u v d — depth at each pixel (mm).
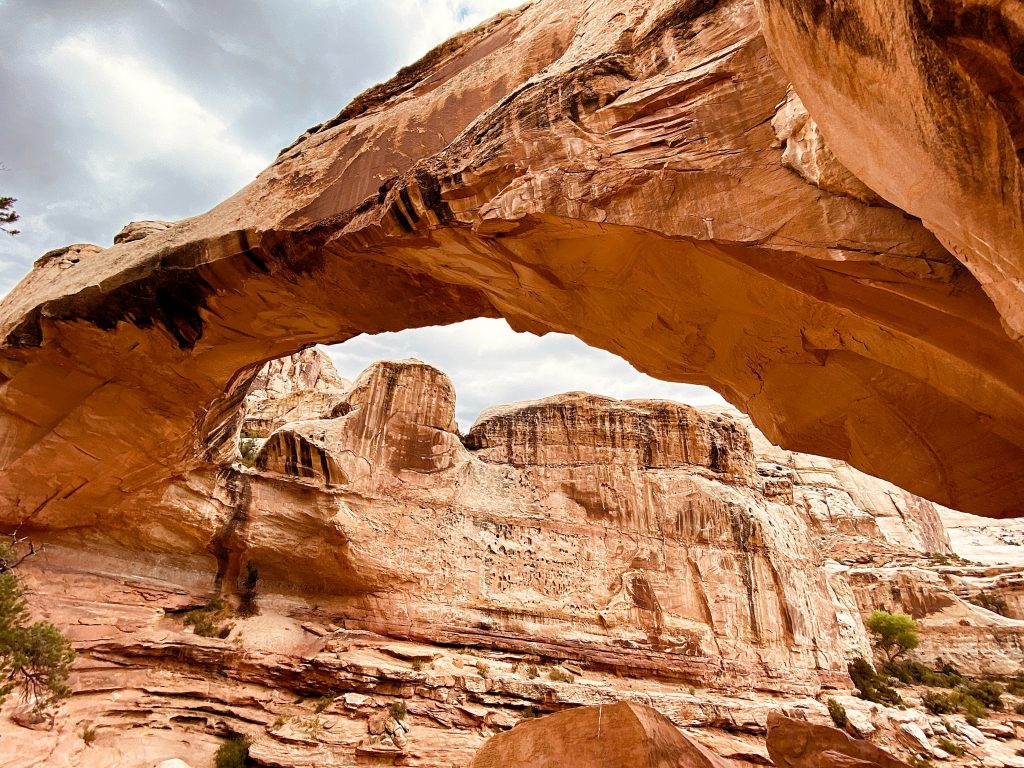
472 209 7949
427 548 28266
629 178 6730
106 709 17703
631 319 9266
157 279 12648
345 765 18828
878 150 3869
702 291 8008
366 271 11477
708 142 6465
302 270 11656
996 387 6156
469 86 9750
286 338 14680
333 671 21891
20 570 17812
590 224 7184
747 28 6637
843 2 3160
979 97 2545
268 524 24938
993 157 2732
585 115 7328
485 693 23344
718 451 37938
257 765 18172
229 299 12961
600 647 28812
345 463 27406
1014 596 49125
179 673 20125
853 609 43688
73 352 15078
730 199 6156
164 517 21953
